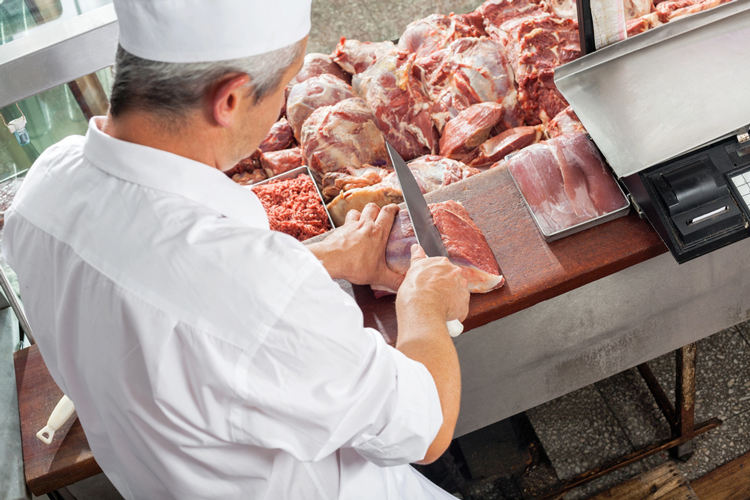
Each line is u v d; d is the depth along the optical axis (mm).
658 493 2170
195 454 815
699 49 1566
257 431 770
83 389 914
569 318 1688
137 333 742
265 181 1982
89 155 810
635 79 1547
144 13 670
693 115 1431
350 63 2285
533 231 1550
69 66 1303
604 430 2383
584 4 1507
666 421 2363
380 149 2049
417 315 1032
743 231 1390
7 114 1409
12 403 1561
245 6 691
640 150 1403
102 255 768
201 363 735
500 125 2139
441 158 2010
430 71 2213
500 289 1462
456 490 2287
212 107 750
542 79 2039
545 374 1828
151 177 770
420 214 1395
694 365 1988
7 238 887
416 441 857
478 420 1902
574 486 2193
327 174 1997
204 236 755
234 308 732
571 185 1562
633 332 1820
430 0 2646
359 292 1499
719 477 2225
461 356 1668
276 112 843
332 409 765
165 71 710
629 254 1474
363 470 1064
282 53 764
